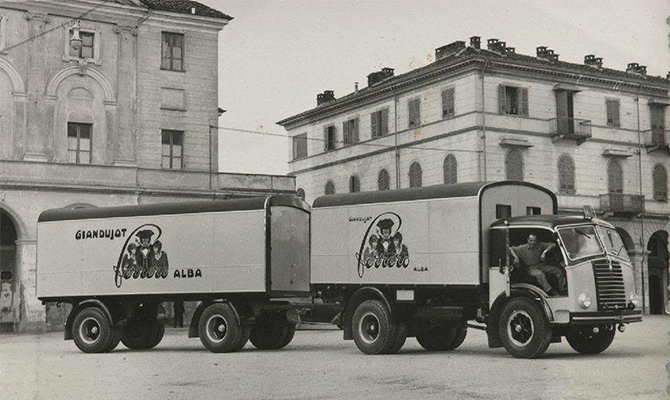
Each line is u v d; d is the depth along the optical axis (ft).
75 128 118.62
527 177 148.97
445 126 150.71
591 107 157.58
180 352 69.36
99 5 119.85
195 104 126.82
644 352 60.49
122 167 119.96
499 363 53.11
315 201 67.62
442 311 60.29
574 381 43.01
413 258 61.67
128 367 56.75
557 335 57.98
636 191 161.17
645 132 163.53
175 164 124.98
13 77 114.62
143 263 71.10
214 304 68.03
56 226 74.79
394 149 162.61
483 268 58.54
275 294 66.90
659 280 164.55
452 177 148.77
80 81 119.14
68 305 115.34
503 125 147.33
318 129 186.29
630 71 162.20
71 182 116.06
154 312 73.56
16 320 113.50
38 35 116.57
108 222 72.84
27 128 114.93
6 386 47.24
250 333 71.10
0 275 114.73
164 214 70.85
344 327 64.23
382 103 166.71
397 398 38.78
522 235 57.41
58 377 51.34
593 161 156.97
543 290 55.62
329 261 66.13
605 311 55.88
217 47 128.88
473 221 58.90
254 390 42.91
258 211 67.26
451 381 44.45
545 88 153.07
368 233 64.23
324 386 43.75
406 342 77.92
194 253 69.31
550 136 152.35
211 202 69.46
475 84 145.07
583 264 55.77
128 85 122.11
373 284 63.52
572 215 58.75
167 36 126.21
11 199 112.57
